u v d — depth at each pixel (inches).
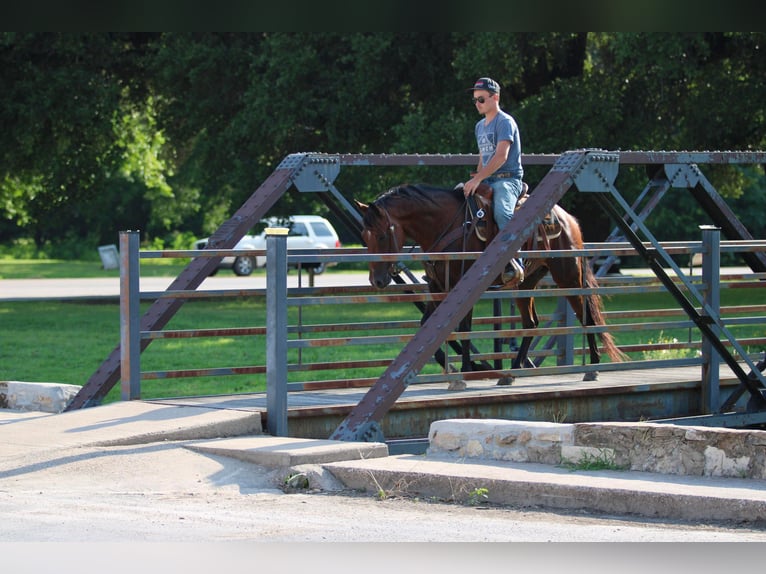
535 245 542.0
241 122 1455.5
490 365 609.6
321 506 329.7
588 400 545.6
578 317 578.2
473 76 1311.5
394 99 1487.5
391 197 520.1
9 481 357.7
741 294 1669.5
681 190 2743.6
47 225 3137.3
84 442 396.8
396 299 472.1
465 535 283.4
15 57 1546.5
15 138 1535.4
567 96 1317.7
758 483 334.6
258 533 283.3
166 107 1664.6
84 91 1531.7
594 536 283.3
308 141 1493.6
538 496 328.5
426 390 546.0
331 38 1430.9
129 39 1608.0
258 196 544.7
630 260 2603.3
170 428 412.2
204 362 877.8
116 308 1405.0
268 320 444.1
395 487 351.6
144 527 289.9
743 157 631.2
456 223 526.9
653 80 1357.0
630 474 351.9
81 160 1625.2
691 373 643.5
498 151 514.6
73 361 866.8
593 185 494.3
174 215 3339.1
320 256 455.5
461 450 389.1
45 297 1584.6
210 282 1863.9
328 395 530.3
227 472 377.4
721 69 1370.6
